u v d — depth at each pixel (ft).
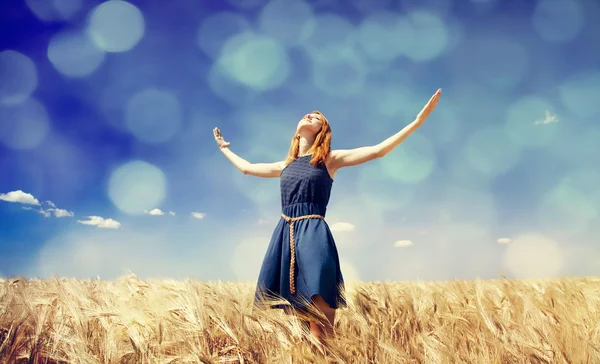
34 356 7.43
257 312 8.84
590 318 10.06
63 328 8.23
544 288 14.03
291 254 9.35
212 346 8.19
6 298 9.59
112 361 7.38
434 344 7.53
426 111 9.71
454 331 8.87
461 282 14.69
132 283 12.34
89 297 10.65
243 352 7.81
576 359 6.99
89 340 7.95
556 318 9.54
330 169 10.14
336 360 7.24
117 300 11.16
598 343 7.80
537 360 7.07
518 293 11.98
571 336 7.50
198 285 10.28
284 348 7.45
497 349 7.35
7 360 7.28
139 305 10.11
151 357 7.55
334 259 9.31
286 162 10.50
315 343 7.52
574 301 12.04
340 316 10.68
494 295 13.00
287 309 9.15
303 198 9.61
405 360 7.31
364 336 8.16
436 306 10.49
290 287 9.20
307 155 9.98
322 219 9.59
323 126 10.12
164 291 10.84
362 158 9.90
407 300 10.62
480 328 9.29
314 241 9.15
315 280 8.71
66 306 9.39
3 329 8.30
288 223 9.64
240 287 13.29
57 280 12.14
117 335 8.46
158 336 8.29
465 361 6.97
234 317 8.58
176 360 7.52
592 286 14.33
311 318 8.66
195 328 8.21
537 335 7.86
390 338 8.46
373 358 7.67
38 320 8.38
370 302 10.20
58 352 7.61
